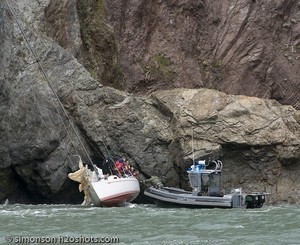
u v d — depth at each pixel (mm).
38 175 51031
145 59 62625
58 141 51344
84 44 59969
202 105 54719
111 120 53844
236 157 54500
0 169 50312
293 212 40688
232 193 46219
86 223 33875
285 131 54125
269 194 50781
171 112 55000
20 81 51125
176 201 44812
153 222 34375
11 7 53438
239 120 54219
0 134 49969
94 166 46812
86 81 54125
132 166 53719
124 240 28000
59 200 52469
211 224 33469
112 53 60719
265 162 54281
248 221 34938
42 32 54594
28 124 50594
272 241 27781
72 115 53125
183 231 30875
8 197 51844
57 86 52938
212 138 53812
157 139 54219
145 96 58531
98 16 61406
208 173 45719
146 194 46156
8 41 51406
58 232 30406
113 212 40188
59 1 57250
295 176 54219
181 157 53531
